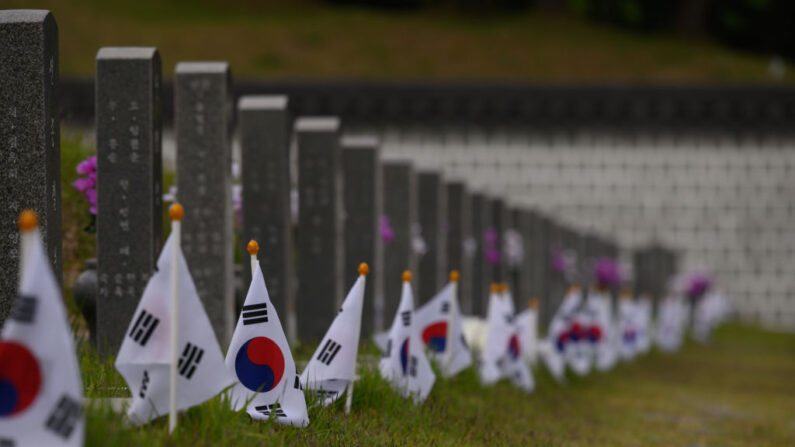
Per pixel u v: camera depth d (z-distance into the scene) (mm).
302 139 13430
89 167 9797
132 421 5547
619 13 78000
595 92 43531
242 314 6535
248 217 12117
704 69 68812
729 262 45031
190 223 11016
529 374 13078
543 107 43594
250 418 6453
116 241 9398
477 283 21906
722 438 11664
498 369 12109
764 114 44562
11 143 7816
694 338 35094
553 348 16016
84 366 7496
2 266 7789
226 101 10992
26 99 7809
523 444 8930
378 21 77625
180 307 5570
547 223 28594
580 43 75188
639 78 68188
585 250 34812
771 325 45062
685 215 44688
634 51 72938
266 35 72312
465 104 43281
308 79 42312
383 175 16547
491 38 75688
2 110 7801
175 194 11414
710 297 39031
